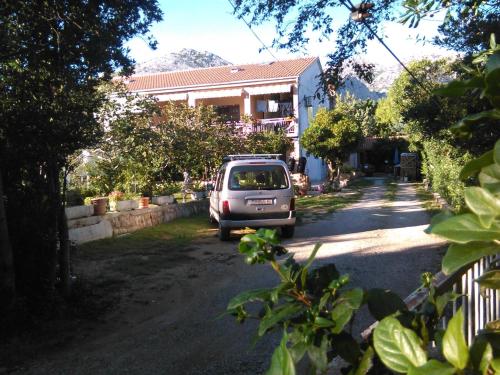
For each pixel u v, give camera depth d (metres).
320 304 1.41
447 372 1.04
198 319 6.34
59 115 6.45
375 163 45.44
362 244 10.70
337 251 10.05
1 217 5.72
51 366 4.98
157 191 17.31
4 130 6.11
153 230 12.77
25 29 6.43
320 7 7.60
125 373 4.80
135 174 16.28
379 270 8.36
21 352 5.28
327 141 25.86
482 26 7.23
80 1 6.50
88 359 5.15
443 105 8.59
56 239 6.62
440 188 17.45
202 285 8.01
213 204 13.34
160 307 6.94
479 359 1.07
